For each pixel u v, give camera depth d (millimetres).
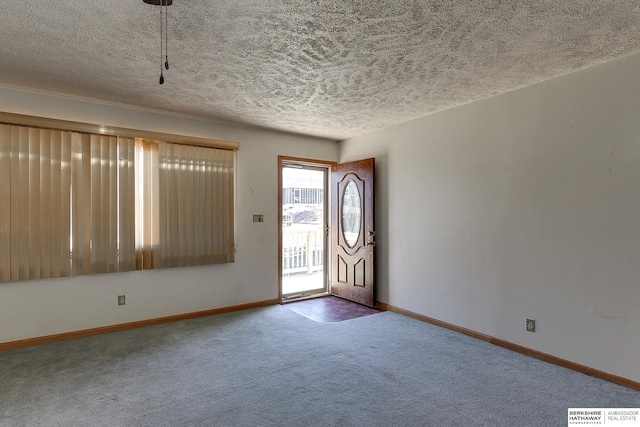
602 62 2637
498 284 3334
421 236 4125
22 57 2570
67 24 2109
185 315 4098
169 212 3932
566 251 2850
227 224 4363
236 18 2045
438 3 1890
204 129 4246
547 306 2967
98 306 3564
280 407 2232
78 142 3428
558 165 2906
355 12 1982
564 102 2869
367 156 4922
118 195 3625
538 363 2918
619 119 2566
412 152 4254
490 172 3412
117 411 2180
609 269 2609
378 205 4738
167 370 2754
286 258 6688
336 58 2578
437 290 3930
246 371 2742
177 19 2053
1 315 3117
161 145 3889
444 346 3285
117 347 3219
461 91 3270
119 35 2246
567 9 1936
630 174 2514
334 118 4184
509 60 2596
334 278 5383
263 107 3762
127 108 3725
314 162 5203
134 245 3715
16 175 3135
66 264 3348
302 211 7395
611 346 2592
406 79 2971
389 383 2559
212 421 2080
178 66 2725
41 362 2883
